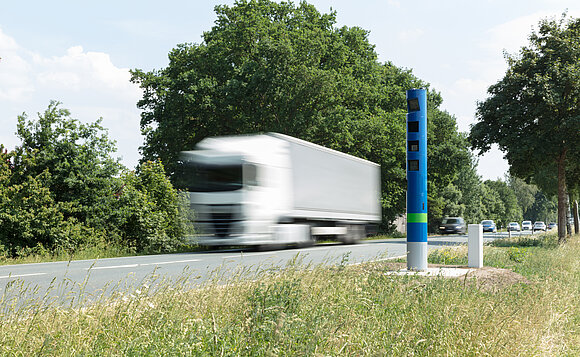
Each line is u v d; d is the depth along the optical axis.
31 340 4.58
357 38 41.97
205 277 8.91
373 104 42.34
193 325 4.95
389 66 49.56
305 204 21.05
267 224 18.39
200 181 18.42
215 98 35.97
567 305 9.06
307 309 5.71
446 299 7.18
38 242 18.95
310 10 40.53
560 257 17.95
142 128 39.19
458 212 74.44
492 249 20.00
